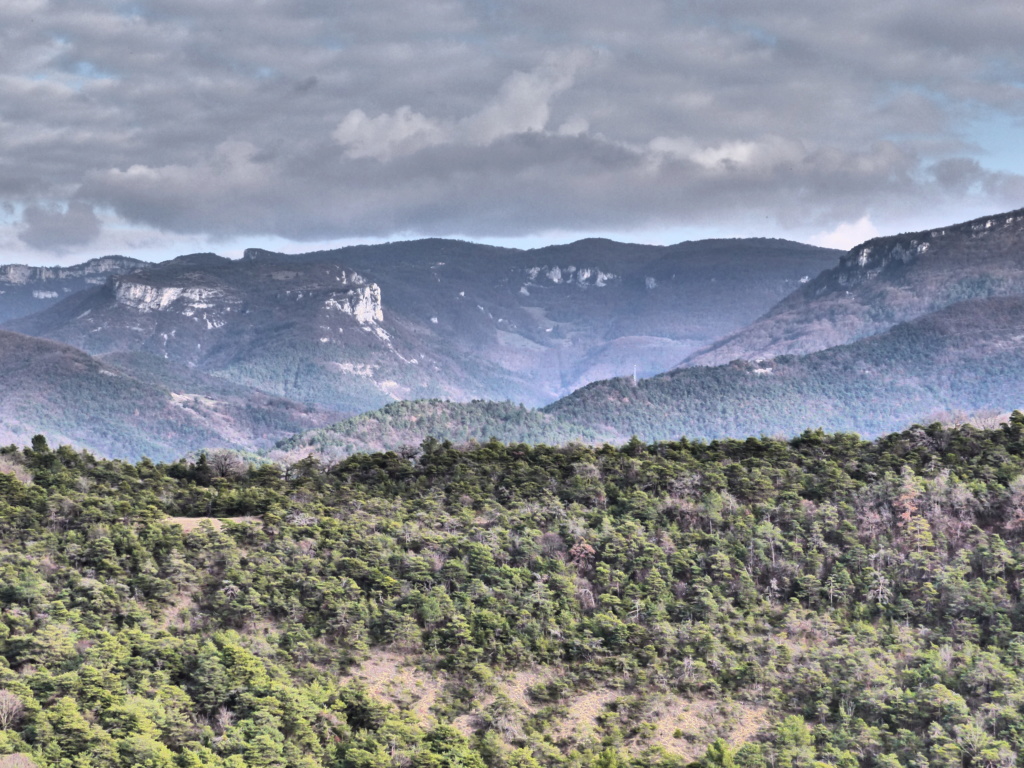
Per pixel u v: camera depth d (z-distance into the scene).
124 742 191.88
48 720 193.12
